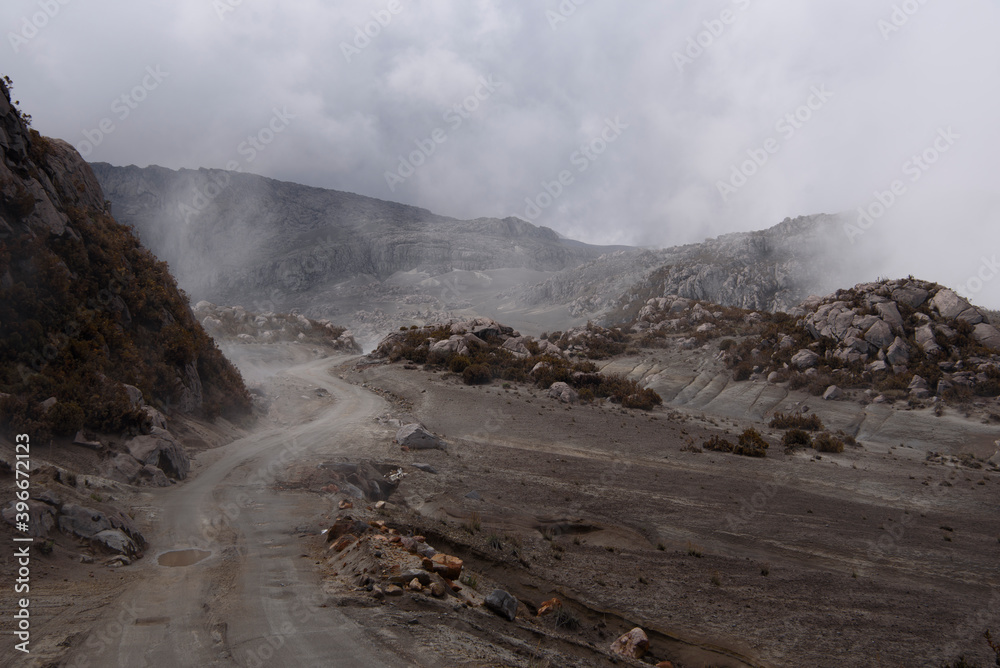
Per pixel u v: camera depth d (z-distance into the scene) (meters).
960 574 18.95
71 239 28.45
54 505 13.59
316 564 13.41
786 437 42.31
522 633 11.05
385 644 8.85
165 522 16.80
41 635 8.32
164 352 32.47
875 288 66.31
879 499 28.58
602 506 25.02
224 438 33.25
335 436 37.12
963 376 51.31
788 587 17.00
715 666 12.34
